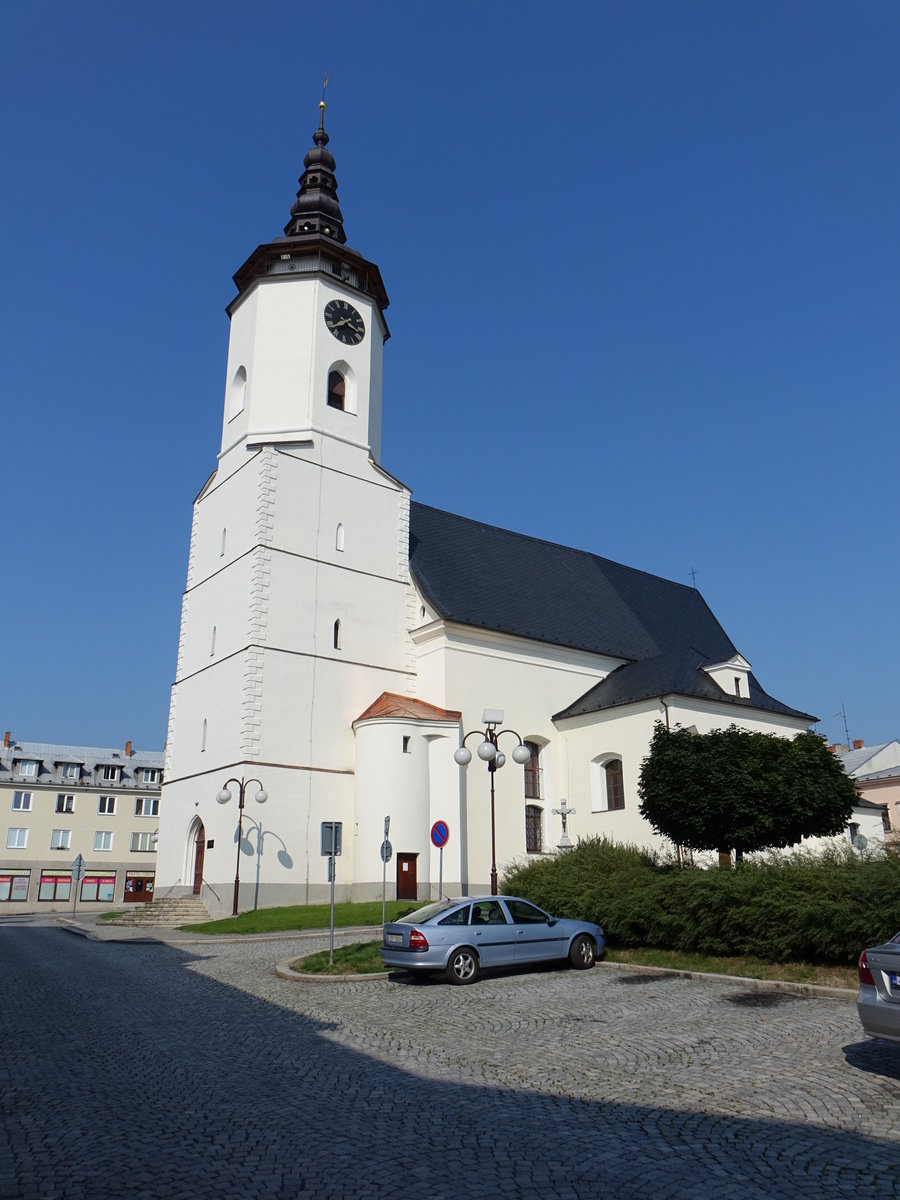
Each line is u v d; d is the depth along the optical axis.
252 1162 6.88
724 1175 6.59
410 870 32.03
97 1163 6.86
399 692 36.00
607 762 36.16
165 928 29.55
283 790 31.83
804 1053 10.15
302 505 34.94
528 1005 13.77
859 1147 7.14
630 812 34.25
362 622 35.56
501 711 24.23
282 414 36.00
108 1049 11.17
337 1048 11.08
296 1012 13.76
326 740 33.38
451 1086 9.13
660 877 19.31
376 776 32.56
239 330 38.34
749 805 22.78
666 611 48.53
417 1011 13.61
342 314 37.78
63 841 68.69
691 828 23.53
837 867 16.38
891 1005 8.74
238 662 33.03
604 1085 9.09
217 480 37.53
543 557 45.84
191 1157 7.00
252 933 25.20
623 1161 6.89
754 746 23.80
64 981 17.70
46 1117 8.14
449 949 16.16
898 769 55.34
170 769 36.47
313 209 39.28
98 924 33.25
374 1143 7.33
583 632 41.59
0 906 65.56
